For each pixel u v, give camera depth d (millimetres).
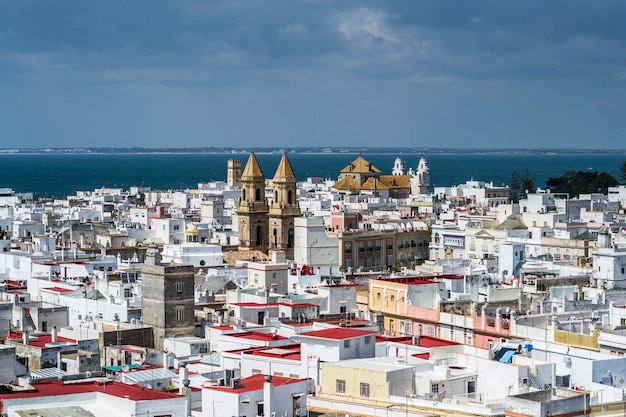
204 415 165000
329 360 180625
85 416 152875
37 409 154375
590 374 179875
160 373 188250
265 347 198625
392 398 160125
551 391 152375
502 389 170250
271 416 163250
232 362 195375
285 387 166625
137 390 164625
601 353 197875
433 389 165000
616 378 181750
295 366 183500
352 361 171625
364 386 163625
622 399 157875
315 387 169500
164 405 157125
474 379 170375
